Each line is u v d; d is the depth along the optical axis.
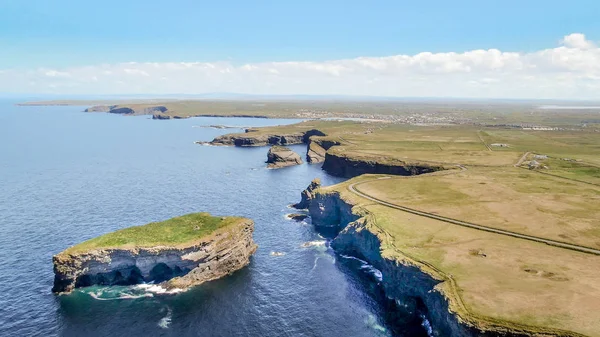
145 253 96.06
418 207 129.12
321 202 143.25
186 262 97.38
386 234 107.06
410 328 83.38
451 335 72.56
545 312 69.75
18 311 84.81
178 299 91.19
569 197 137.12
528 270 85.12
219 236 103.31
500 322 67.56
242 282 99.81
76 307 87.19
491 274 83.75
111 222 131.62
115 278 97.56
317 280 102.50
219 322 83.50
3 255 106.94
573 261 88.94
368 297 95.19
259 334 80.25
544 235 103.62
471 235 105.31
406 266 89.44
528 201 133.25
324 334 81.00
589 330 64.56
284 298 93.50
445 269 86.19
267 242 124.94
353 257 116.62
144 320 83.44
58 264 91.50
